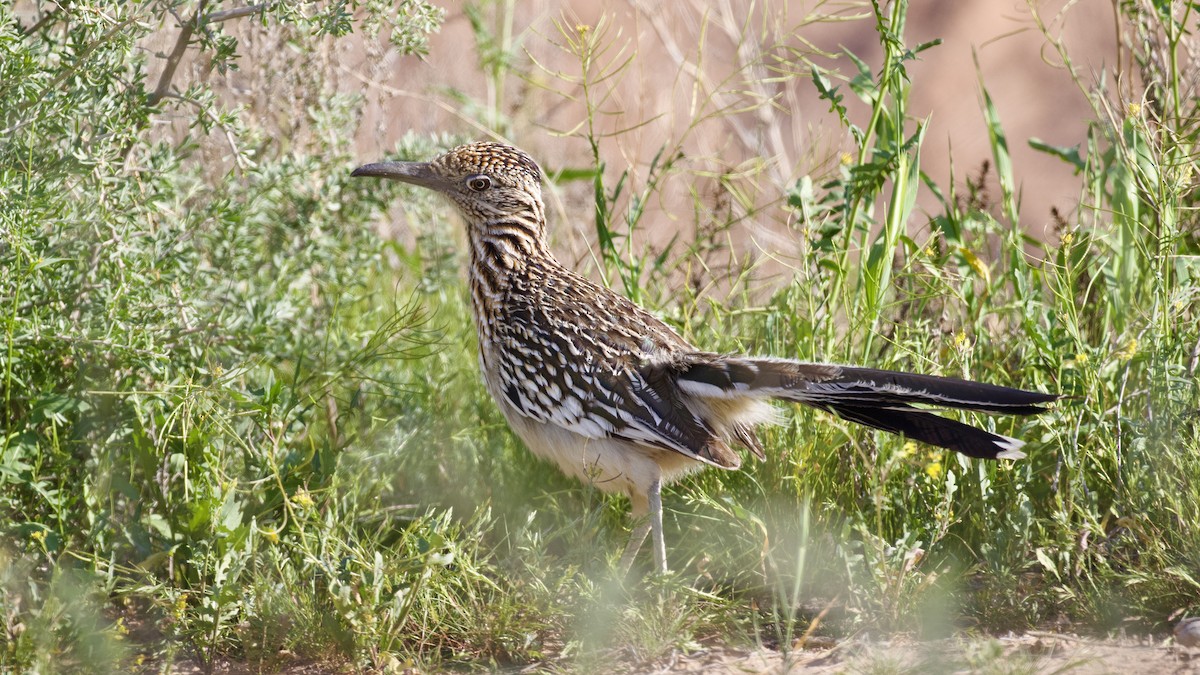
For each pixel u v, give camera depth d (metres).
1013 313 11.31
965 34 23.25
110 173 8.93
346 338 11.12
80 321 8.94
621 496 10.10
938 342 10.30
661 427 8.85
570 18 16.80
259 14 9.24
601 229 11.08
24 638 7.36
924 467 9.34
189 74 11.65
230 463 9.39
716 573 9.23
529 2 17.42
